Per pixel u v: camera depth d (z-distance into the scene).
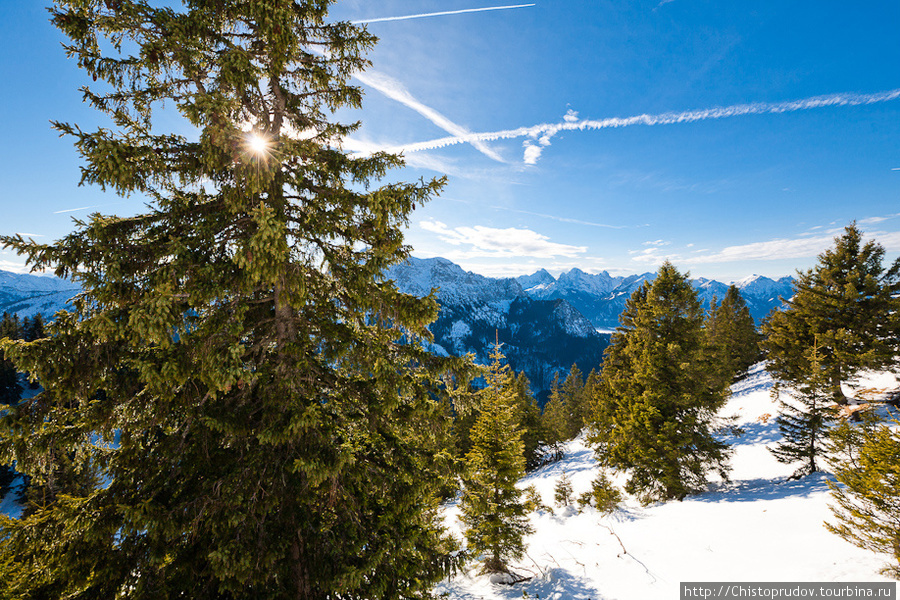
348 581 5.75
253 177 5.60
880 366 22.48
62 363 5.10
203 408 6.20
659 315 22.42
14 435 5.04
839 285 24.50
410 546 6.68
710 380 23.08
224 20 6.68
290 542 6.04
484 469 16.22
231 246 6.24
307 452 6.05
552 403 61.19
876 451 9.02
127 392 5.54
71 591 5.49
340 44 7.36
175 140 6.10
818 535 12.00
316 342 7.28
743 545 12.89
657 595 11.31
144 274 5.70
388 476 6.81
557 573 15.20
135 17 5.54
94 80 5.83
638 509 20.72
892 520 8.92
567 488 27.23
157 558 5.43
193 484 6.11
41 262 5.11
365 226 7.06
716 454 20.69
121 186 5.37
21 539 5.25
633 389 23.53
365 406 7.59
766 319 31.38
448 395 7.58
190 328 5.82
